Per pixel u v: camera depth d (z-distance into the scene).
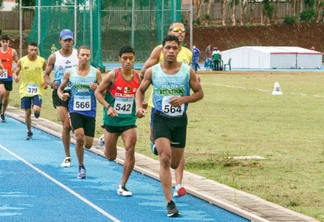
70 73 17.41
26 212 13.56
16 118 31.27
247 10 125.69
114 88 15.21
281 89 51.78
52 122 29.61
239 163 19.67
